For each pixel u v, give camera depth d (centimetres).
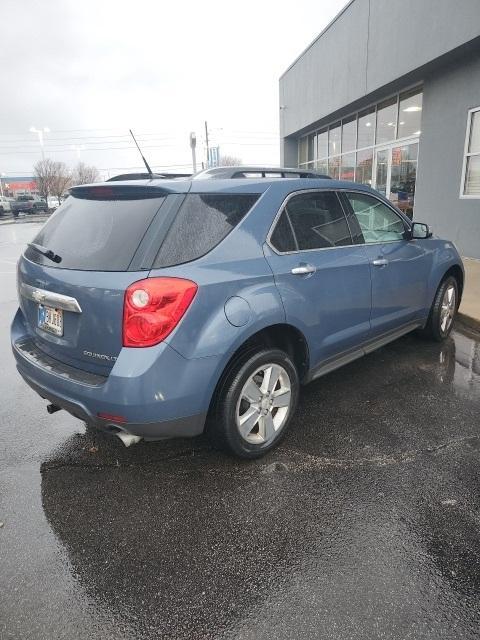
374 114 1219
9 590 203
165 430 243
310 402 369
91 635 182
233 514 246
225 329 250
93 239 261
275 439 300
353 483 268
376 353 472
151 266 234
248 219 279
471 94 845
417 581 201
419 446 304
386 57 1005
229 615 188
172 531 235
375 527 234
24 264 302
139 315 227
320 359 332
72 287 248
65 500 261
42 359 279
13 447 317
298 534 231
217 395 267
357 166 1343
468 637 176
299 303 296
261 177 327
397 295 404
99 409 239
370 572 207
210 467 288
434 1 835
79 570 212
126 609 192
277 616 187
